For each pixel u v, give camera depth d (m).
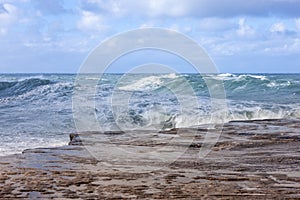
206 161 6.97
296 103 21.70
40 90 26.05
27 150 7.98
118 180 5.43
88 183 5.27
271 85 32.47
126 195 4.68
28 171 5.98
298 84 32.19
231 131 10.96
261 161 7.00
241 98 25.89
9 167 6.28
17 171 5.98
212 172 6.02
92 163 6.68
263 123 12.88
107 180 5.43
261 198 4.56
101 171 6.02
